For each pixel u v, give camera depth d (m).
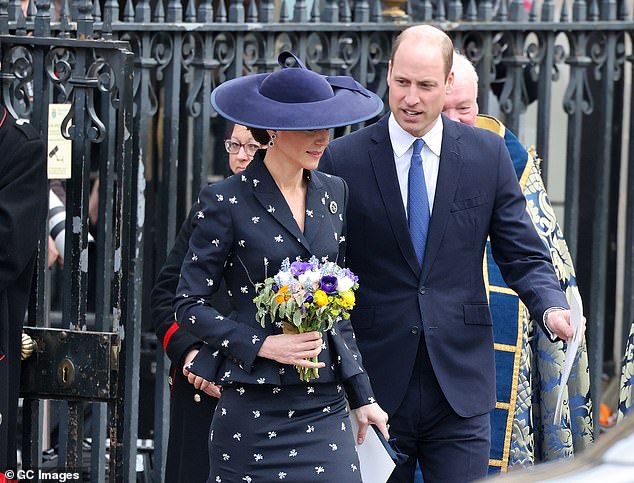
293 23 18.23
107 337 15.21
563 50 19.95
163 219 17.97
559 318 13.96
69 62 15.62
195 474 15.42
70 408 15.52
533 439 16.78
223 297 15.05
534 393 16.89
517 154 16.86
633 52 20.20
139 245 17.30
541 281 14.41
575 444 17.06
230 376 13.10
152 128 22.92
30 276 15.08
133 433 17.25
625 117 23.91
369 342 14.62
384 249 14.59
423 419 14.57
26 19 16.97
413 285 14.55
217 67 17.98
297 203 13.48
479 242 14.73
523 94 19.81
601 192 20.36
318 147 13.26
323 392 13.30
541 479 7.18
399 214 14.53
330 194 13.76
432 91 14.31
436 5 20.64
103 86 15.46
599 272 20.42
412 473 14.87
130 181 15.31
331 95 13.54
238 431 13.16
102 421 16.22
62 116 15.62
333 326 13.40
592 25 19.77
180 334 15.48
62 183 20.27
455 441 14.55
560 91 25.45
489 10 19.33
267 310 12.95
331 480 13.08
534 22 19.48
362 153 14.76
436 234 14.53
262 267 13.14
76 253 15.55
